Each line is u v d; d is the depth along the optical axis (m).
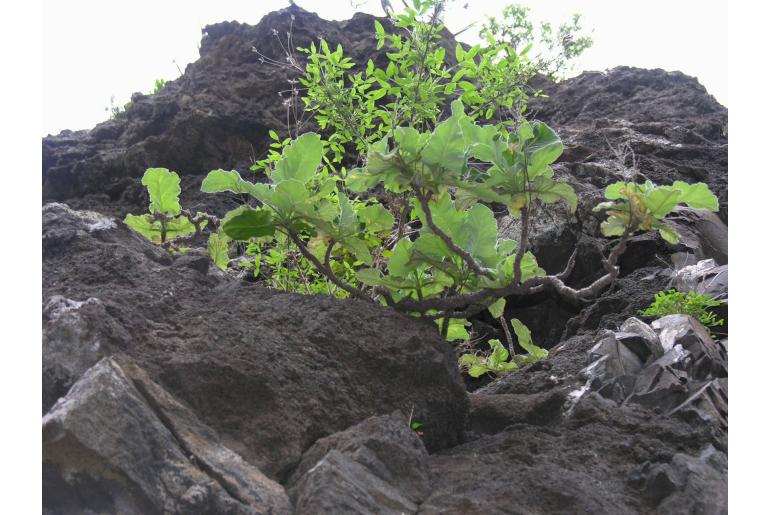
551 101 9.70
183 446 2.04
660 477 2.29
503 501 2.10
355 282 3.87
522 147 2.62
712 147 7.57
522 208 2.66
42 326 2.31
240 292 2.94
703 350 3.30
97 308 2.32
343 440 2.21
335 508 1.92
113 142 10.37
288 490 2.10
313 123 8.90
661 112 8.62
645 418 2.82
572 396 3.03
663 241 5.74
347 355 2.59
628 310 4.69
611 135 7.96
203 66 10.63
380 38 4.29
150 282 2.78
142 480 1.92
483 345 5.67
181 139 9.30
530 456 2.49
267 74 9.91
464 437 2.80
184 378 2.22
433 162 2.61
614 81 9.51
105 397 1.98
